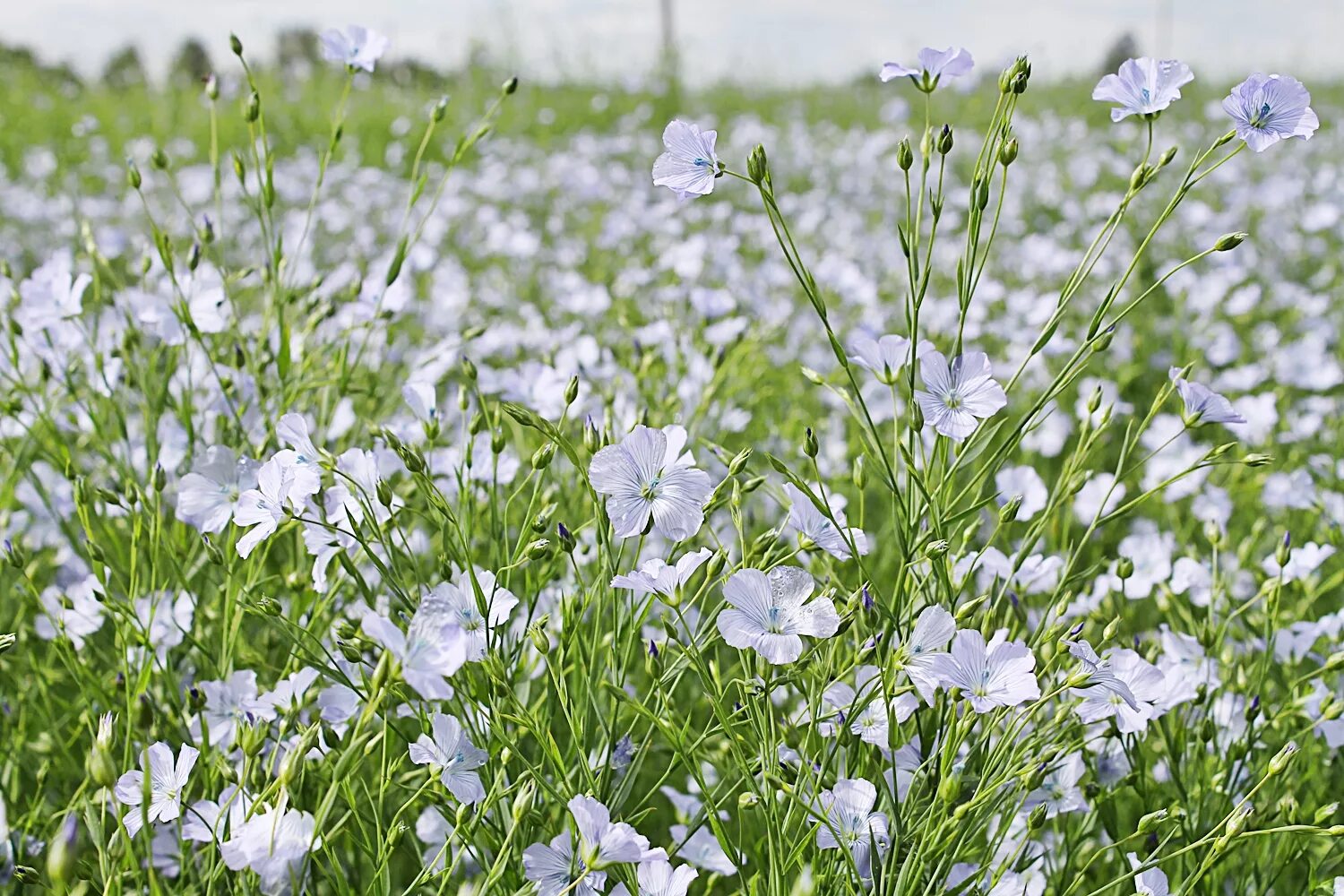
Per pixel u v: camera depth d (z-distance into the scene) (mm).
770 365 1296
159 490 759
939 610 669
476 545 843
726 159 3100
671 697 729
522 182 2510
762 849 718
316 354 870
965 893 700
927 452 856
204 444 852
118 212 2102
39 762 799
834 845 674
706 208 2266
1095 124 3805
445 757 678
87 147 3111
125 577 822
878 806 702
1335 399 1355
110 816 721
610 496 681
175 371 880
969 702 686
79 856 737
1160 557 846
